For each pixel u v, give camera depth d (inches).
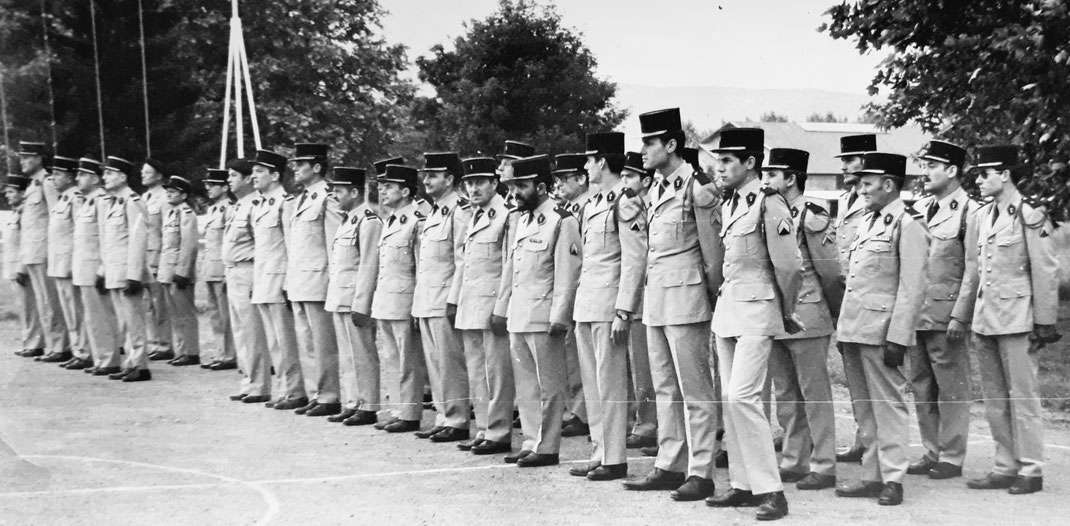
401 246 355.6
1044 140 315.6
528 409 303.0
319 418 377.4
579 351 284.5
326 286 382.0
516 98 582.9
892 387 250.1
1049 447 281.6
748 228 241.1
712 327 247.9
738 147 242.2
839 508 243.3
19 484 273.6
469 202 336.5
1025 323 253.8
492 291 318.3
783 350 273.9
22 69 448.5
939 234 277.0
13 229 481.7
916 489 261.9
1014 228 256.2
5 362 482.9
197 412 384.2
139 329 454.3
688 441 256.7
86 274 459.5
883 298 252.1
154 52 612.7
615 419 277.3
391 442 334.6
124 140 593.9
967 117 344.2
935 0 358.0
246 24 757.9
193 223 505.0
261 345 410.9
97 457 305.0
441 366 337.4
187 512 247.8
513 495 259.4
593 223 280.1
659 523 230.5
